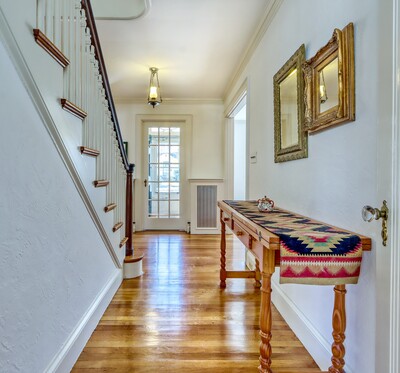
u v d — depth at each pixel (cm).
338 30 129
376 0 109
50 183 125
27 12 104
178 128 522
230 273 258
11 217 97
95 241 191
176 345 169
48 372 122
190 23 258
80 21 162
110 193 225
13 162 98
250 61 312
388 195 92
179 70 372
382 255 95
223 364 153
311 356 159
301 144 174
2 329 93
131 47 307
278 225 139
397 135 88
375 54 110
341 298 125
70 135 143
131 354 160
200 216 493
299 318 176
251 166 308
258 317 204
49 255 125
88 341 171
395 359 90
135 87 441
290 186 197
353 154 125
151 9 237
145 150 520
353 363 124
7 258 95
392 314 90
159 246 405
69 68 143
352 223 125
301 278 111
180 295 239
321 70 150
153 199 524
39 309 116
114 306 219
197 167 514
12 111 97
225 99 488
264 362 124
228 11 240
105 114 209
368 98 115
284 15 209
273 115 234
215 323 195
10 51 95
